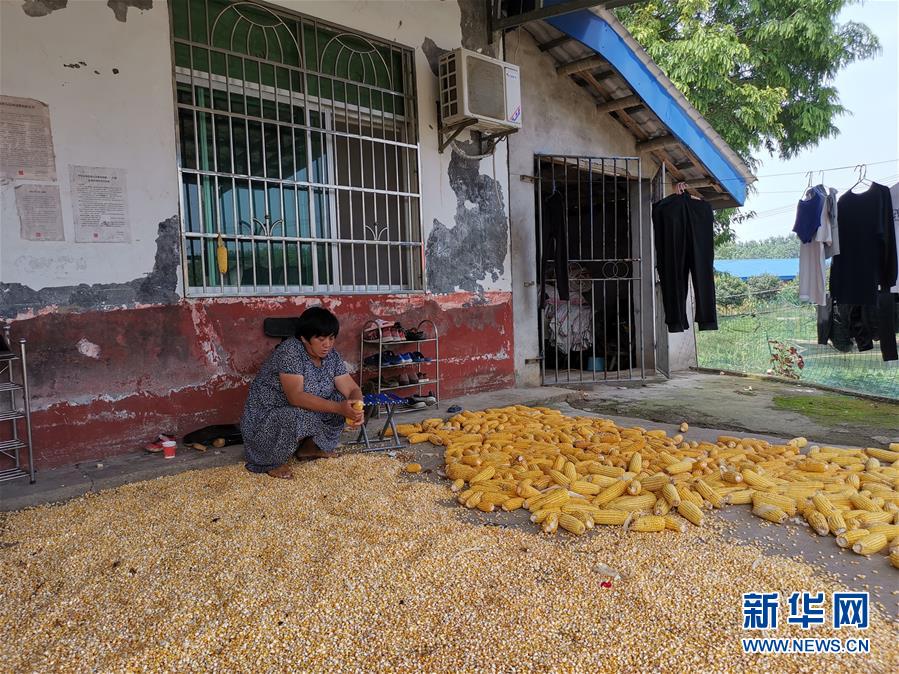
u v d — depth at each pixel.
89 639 1.90
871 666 1.71
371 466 3.75
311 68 5.20
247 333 4.62
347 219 5.45
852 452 3.72
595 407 5.83
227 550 2.52
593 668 1.72
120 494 3.32
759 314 8.78
